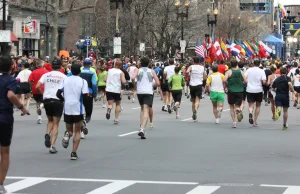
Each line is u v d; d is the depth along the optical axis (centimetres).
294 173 3447
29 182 3152
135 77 5091
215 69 6425
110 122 6506
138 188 2991
